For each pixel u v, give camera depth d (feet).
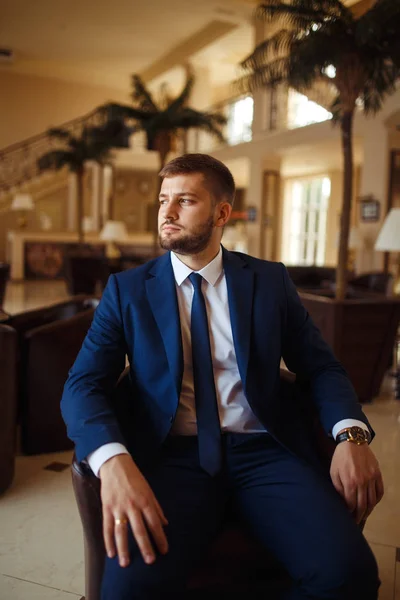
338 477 4.41
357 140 33.09
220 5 38.52
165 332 4.70
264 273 5.15
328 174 45.21
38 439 9.58
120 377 5.30
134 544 3.84
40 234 45.93
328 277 29.09
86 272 33.22
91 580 4.28
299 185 49.47
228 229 41.83
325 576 3.82
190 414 4.81
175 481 4.56
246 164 44.29
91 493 4.08
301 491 4.43
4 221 52.16
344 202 14.15
